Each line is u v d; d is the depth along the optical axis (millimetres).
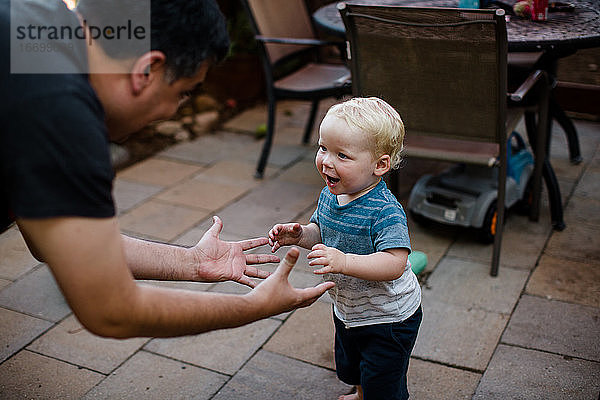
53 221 956
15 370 2102
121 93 1072
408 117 2543
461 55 2254
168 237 2959
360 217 1479
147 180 3594
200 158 3889
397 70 2424
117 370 2100
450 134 2504
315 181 3537
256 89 4797
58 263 989
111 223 1019
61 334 2291
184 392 1993
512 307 2365
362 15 2326
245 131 4309
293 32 3643
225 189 3465
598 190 3258
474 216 2734
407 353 1631
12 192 950
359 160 1426
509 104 2859
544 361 2072
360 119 1405
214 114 4516
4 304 2465
